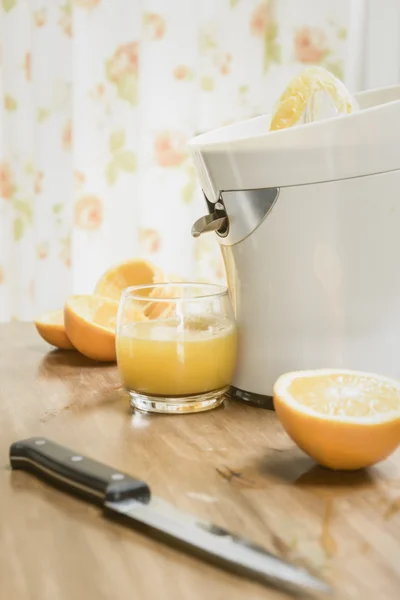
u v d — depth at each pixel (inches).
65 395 31.6
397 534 19.4
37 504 21.2
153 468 23.8
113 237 78.6
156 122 76.3
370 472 23.6
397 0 75.5
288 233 27.9
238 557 17.7
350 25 75.8
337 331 28.4
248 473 23.5
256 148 27.2
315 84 30.3
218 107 77.4
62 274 77.8
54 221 76.9
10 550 18.6
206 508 21.0
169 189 77.3
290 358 29.1
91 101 75.9
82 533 19.4
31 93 75.9
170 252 78.2
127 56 75.6
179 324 28.7
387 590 16.7
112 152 77.1
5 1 74.8
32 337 42.8
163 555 18.2
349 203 27.0
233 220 29.1
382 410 23.9
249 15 75.6
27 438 25.7
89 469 21.6
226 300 29.6
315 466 24.1
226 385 30.0
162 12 74.8
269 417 28.9
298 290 28.4
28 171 77.8
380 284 28.0
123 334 29.4
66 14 74.3
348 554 18.4
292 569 17.3
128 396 31.5
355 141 26.2
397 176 26.8
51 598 16.4
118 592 16.7
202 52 76.4
